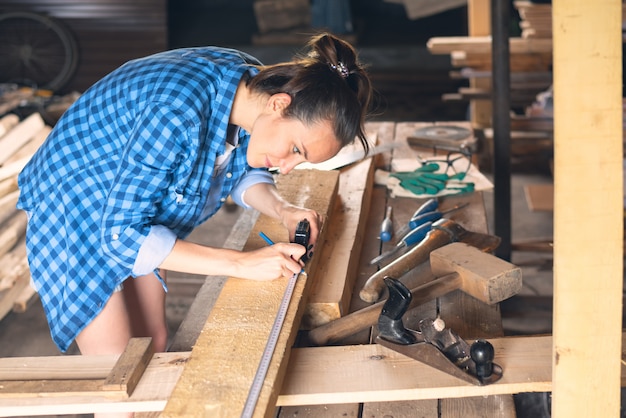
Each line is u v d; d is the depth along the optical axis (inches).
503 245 163.5
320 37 71.6
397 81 369.4
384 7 473.7
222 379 65.6
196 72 71.7
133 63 75.3
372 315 81.7
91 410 69.0
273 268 76.0
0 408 69.2
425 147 147.6
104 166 74.4
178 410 61.9
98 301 77.2
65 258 76.5
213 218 212.5
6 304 150.6
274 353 69.1
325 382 71.0
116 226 70.4
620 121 53.6
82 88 358.9
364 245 108.4
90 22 351.3
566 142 54.2
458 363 71.3
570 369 59.3
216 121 72.2
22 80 358.0
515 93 239.1
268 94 71.1
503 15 149.6
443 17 458.3
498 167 158.6
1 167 184.9
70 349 153.3
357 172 124.3
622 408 117.4
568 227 56.1
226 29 452.8
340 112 68.2
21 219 168.4
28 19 351.9
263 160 71.9
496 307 87.8
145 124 68.3
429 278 95.3
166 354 74.9
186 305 165.5
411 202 122.4
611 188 54.9
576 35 52.1
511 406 73.2
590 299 57.5
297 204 103.1
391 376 71.2
